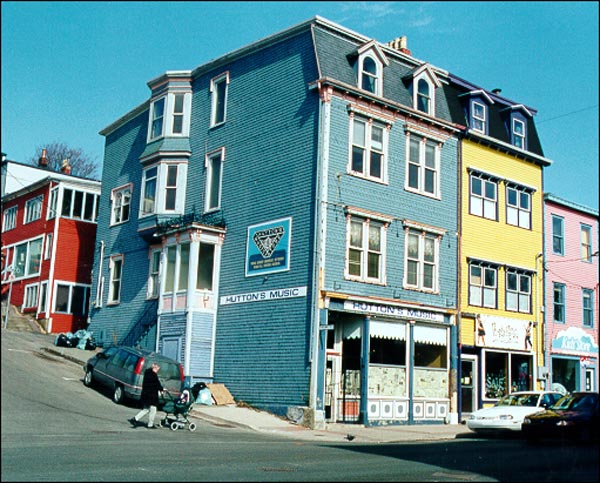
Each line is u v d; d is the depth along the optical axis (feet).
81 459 40.52
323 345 75.77
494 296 98.68
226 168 93.71
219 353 87.71
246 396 82.23
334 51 85.30
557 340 109.19
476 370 94.48
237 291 87.15
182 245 92.32
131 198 111.14
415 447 56.54
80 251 135.95
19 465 37.35
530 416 61.93
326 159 79.71
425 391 87.10
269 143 87.51
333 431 71.92
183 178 99.81
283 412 76.69
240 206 89.76
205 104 100.01
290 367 77.61
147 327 98.32
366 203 83.30
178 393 73.67
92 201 139.64
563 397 66.59
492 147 102.01
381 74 88.12
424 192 90.99
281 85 87.61
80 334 108.27
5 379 77.66
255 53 93.20
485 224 98.99
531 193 107.65
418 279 88.33
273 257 82.99
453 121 97.30
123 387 74.13
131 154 113.91
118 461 40.34
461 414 90.12
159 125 103.91
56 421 60.39
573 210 117.19
